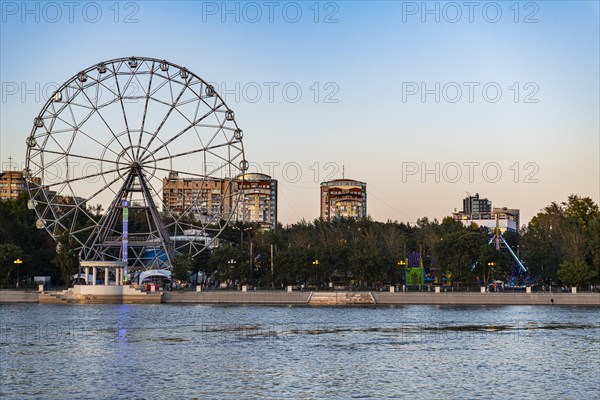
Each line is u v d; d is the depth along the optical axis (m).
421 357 114.81
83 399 86.56
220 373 101.62
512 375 101.50
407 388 93.06
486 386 94.44
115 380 96.75
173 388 92.31
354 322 159.50
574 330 147.25
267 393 89.88
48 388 92.00
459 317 172.12
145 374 100.69
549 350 122.19
